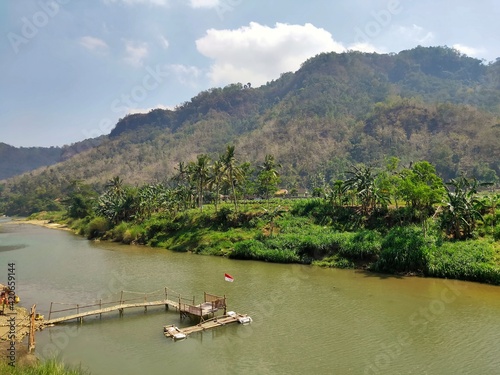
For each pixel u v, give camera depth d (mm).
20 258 83125
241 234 85875
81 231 133750
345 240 69500
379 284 55938
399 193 71312
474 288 52656
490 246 58938
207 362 33406
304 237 75250
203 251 84875
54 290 56406
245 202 119062
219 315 44812
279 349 35688
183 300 50594
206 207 112938
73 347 36812
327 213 85688
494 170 176625
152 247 97125
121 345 37156
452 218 63656
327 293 52438
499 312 43844
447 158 194250
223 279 61156
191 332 39562
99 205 137500
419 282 56312
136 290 55938
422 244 61875
